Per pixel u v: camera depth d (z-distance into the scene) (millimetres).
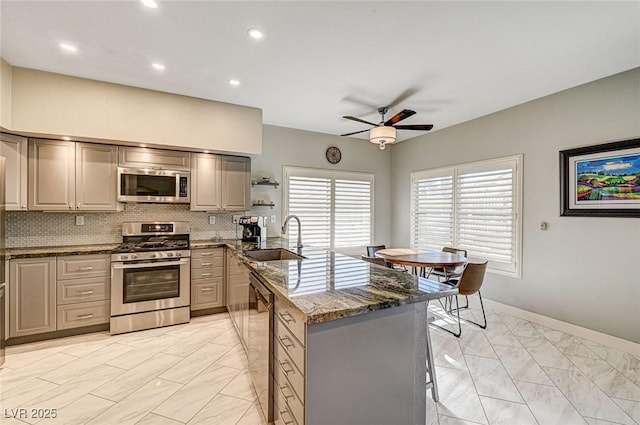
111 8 1959
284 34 2250
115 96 3133
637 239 2713
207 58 2609
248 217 4008
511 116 3760
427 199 5039
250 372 2248
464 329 3307
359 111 3939
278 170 4668
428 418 1887
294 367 1380
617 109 2840
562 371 2441
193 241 3969
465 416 1909
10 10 1972
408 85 3129
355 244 5363
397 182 5668
